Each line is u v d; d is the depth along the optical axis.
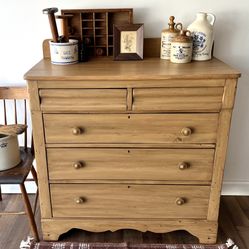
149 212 1.66
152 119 1.45
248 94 1.91
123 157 1.54
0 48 1.82
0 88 1.76
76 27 1.74
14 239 1.74
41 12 1.75
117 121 1.46
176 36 1.59
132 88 1.39
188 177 1.57
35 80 1.38
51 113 1.45
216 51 1.82
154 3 1.73
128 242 1.71
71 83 1.38
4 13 1.74
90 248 1.66
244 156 2.05
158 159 1.54
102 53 1.78
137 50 1.66
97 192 1.62
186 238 1.76
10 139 1.59
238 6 1.72
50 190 1.61
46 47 1.72
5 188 2.12
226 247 1.67
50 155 1.54
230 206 2.03
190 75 1.35
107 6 1.73
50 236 1.70
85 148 1.52
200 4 1.73
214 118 1.45
